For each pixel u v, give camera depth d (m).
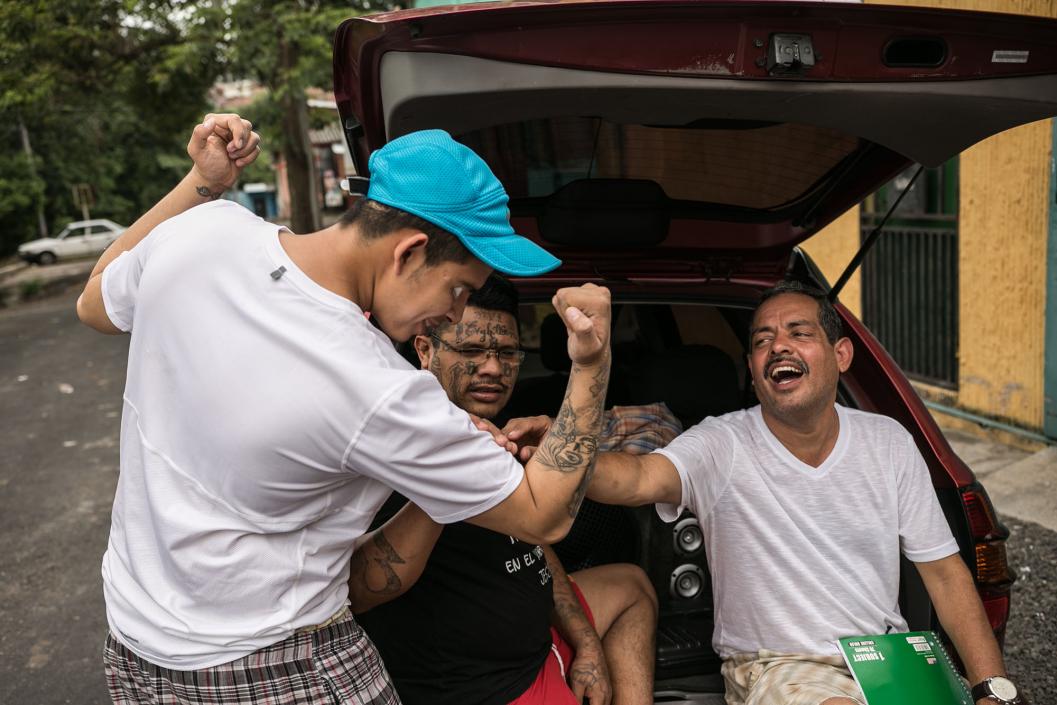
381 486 1.50
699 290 2.67
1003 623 2.22
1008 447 5.16
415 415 1.36
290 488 1.39
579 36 1.56
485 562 1.92
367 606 1.78
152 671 1.50
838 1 1.60
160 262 1.43
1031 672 3.14
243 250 1.41
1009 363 5.15
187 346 1.38
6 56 13.40
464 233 1.39
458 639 1.91
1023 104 1.75
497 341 1.98
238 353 1.35
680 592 2.42
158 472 1.42
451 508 1.46
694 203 2.50
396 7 12.34
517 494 1.48
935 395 5.75
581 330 1.46
